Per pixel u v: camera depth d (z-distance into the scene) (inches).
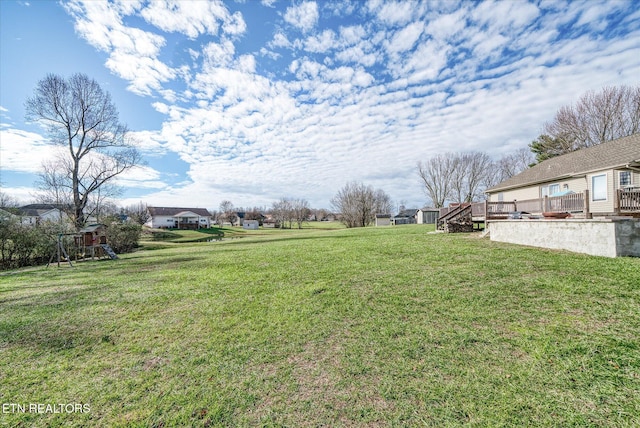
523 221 384.5
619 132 971.3
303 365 117.7
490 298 180.9
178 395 101.1
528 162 1670.8
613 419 82.4
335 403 94.3
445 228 651.5
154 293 235.6
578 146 1083.9
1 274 416.5
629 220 273.9
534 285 199.9
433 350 124.0
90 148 903.1
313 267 304.3
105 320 177.0
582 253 297.1
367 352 125.3
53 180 887.1
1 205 678.5
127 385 108.4
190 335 150.7
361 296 198.2
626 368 104.7
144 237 1449.3
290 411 91.4
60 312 195.0
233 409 93.2
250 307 188.9
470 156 1829.5
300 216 2849.4
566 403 89.4
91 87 881.5
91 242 600.7
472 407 89.4
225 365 120.0
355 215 1962.4
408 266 280.5
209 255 493.7
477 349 123.3
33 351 138.4
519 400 91.4
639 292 175.0
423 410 89.4
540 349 120.0
